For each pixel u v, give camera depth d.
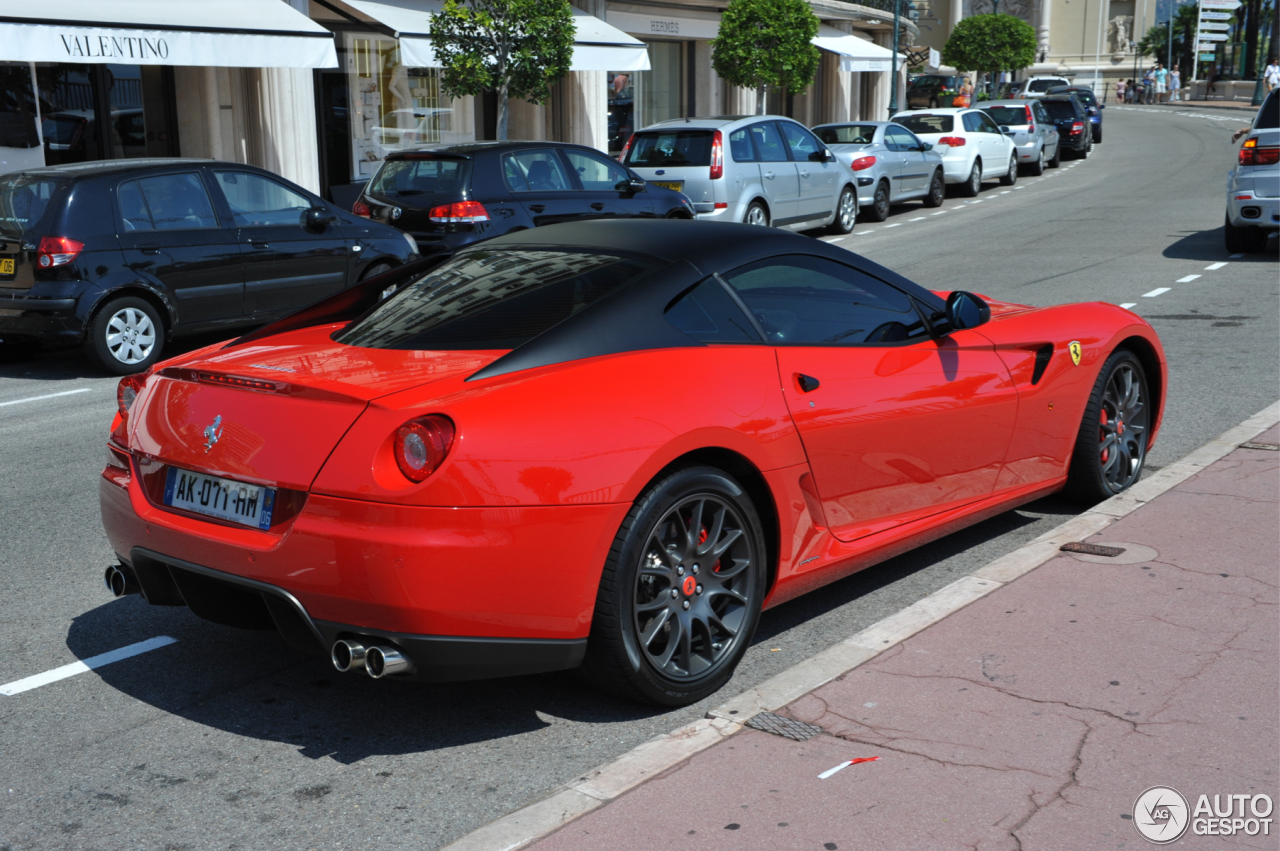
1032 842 2.52
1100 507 4.71
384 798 2.94
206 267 9.30
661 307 3.47
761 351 3.60
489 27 15.45
